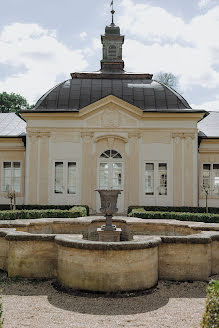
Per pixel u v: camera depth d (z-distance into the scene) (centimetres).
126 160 2033
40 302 662
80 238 807
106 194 1055
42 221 1092
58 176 2042
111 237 1061
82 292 727
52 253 835
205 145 2214
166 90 2188
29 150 2039
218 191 2186
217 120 2467
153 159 2031
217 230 1005
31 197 2025
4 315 589
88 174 2025
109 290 722
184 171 2023
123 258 730
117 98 2014
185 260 828
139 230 1141
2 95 4625
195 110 2005
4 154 2264
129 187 2020
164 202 2016
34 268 831
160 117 2031
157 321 570
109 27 2580
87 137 2038
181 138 2031
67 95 2141
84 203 2009
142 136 2041
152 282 771
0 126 2420
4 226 1021
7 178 2255
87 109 2023
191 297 706
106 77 2348
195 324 558
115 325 550
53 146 2042
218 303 459
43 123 2045
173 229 1095
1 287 759
